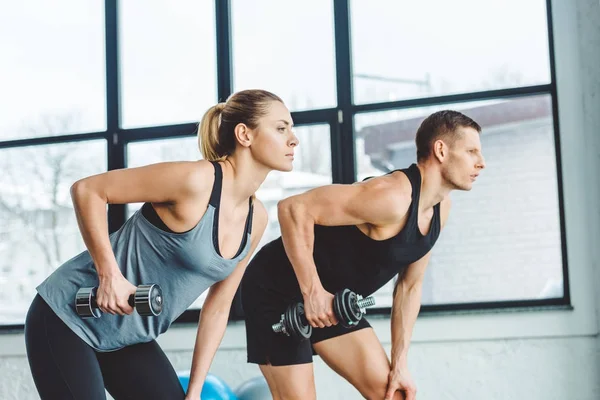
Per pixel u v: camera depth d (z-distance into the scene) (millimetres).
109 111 3770
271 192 3572
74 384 1688
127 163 3748
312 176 3537
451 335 3250
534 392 3189
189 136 3701
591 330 3146
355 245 1967
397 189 1853
